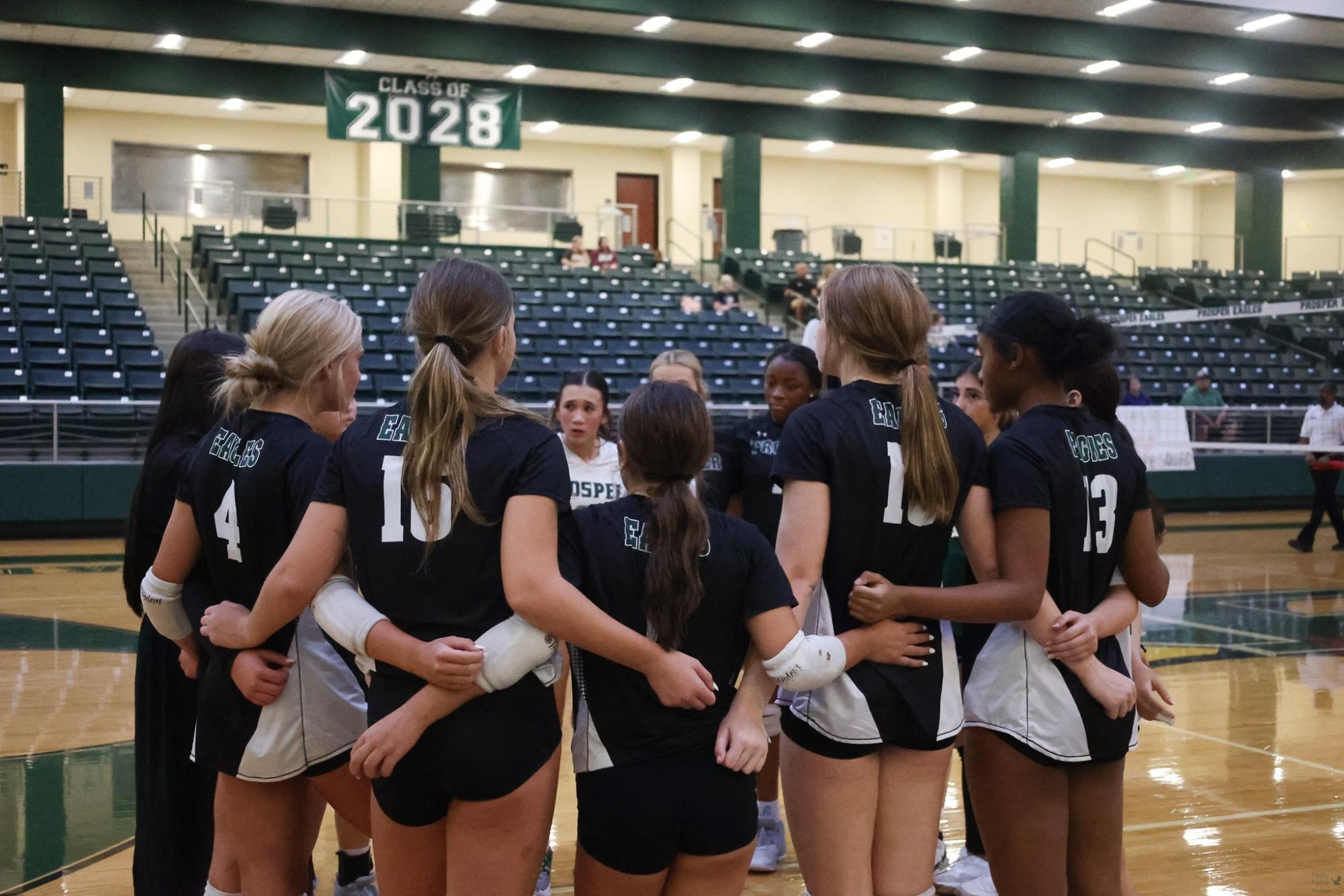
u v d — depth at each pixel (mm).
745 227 19922
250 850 2254
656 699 1973
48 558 9766
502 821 1901
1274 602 8461
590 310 15516
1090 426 2316
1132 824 3844
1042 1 17203
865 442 2170
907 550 2193
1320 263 25453
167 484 2557
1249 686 5914
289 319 2217
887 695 2160
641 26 16984
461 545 1888
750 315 16344
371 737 1875
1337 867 3461
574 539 2018
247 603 2219
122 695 5348
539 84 18594
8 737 4664
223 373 2590
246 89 17078
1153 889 3287
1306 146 22531
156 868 2584
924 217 25484
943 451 2166
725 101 19719
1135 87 20266
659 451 2000
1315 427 12219
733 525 2055
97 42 15961
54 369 11844
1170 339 18234
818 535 2158
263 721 2180
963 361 15719
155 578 2299
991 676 2314
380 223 20859
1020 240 21469
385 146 20812
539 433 1953
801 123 20188
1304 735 4977
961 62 19016
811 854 2211
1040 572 2189
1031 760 2256
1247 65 19031
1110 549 2314
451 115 17469
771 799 3477
